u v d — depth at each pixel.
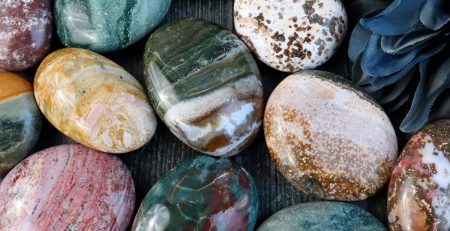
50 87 0.41
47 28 0.43
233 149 0.42
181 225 0.40
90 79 0.41
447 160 0.39
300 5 0.42
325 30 0.42
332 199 0.41
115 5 0.42
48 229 0.40
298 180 0.41
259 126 0.42
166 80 0.42
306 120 0.40
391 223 0.40
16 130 0.42
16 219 0.40
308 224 0.40
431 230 0.39
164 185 0.41
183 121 0.41
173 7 0.45
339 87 0.41
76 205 0.40
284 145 0.40
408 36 0.38
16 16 0.42
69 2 0.43
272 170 0.43
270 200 0.43
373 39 0.40
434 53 0.38
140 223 0.40
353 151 0.40
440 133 0.39
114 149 0.42
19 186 0.41
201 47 0.42
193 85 0.41
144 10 0.43
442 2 0.37
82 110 0.41
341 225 0.40
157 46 0.42
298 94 0.41
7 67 0.43
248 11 0.42
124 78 0.42
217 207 0.40
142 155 0.44
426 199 0.39
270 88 0.44
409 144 0.40
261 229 0.41
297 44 0.42
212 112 0.41
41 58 0.44
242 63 0.42
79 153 0.42
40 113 0.43
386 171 0.40
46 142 0.44
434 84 0.39
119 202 0.41
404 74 0.40
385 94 0.42
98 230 0.40
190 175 0.41
